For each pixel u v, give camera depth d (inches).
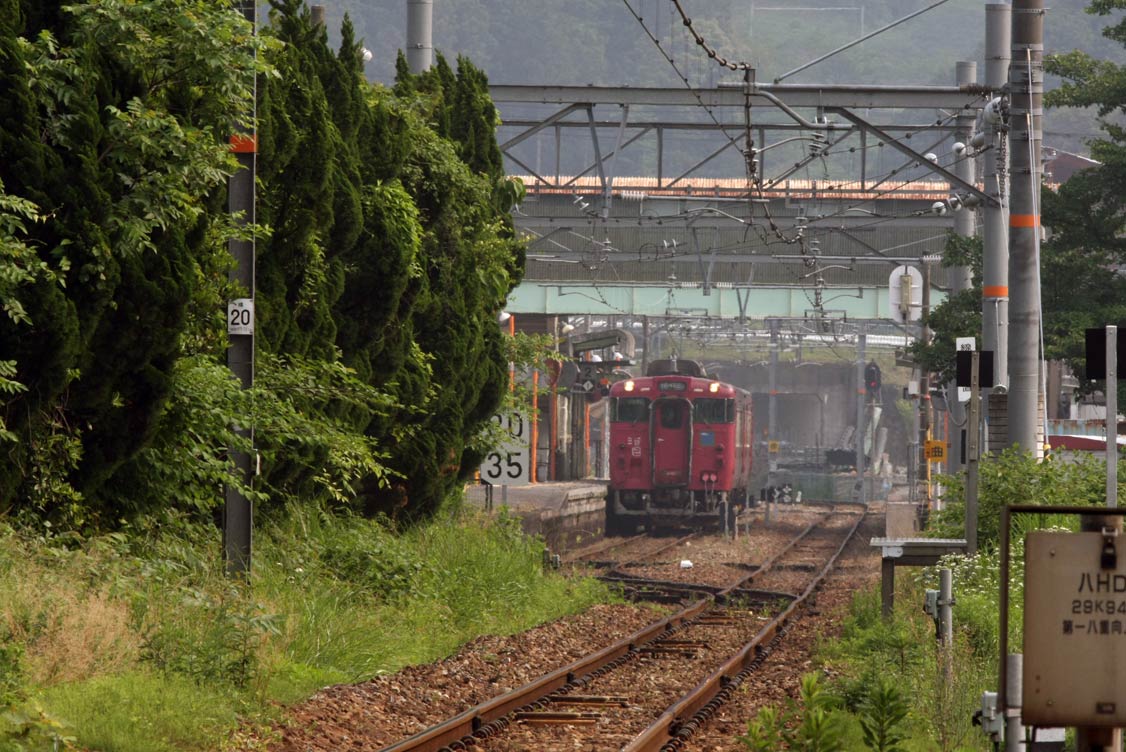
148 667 1441.9
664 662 2272.4
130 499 1907.0
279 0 2514.8
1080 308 4281.5
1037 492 2773.1
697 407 6422.2
